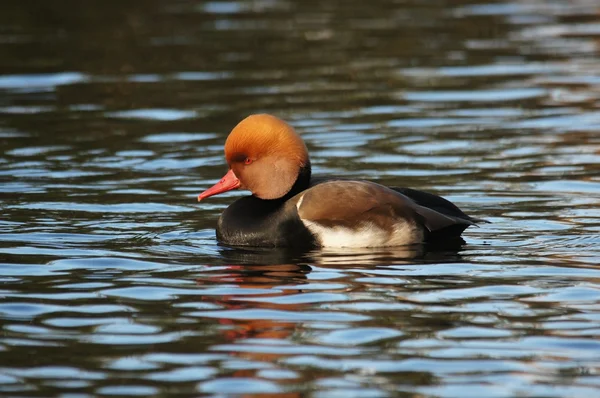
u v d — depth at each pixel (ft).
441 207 39.01
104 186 47.32
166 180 48.60
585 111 60.90
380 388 24.71
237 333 28.40
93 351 27.27
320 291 31.94
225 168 50.80
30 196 45.44
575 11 95.20
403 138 55.77
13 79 70.69
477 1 100.94
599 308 30.04
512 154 52.11
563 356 26.55
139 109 62.95
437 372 25.61
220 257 36.27
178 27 87.66
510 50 78.79
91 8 95.04
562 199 43.80
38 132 57.88
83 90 67.82
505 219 40.96
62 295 32.01
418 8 96.99
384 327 28.68
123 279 33.60
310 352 26.96
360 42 81.87
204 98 65.36
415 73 71.72
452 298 31.12
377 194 37.60
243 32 85.56
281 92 66.80
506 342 27.50
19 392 24.76
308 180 38.91
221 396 24.38
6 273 34.40
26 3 96.37
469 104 63.41
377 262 35.27
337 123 59.06
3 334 28.60
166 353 27.07
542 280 32.86
